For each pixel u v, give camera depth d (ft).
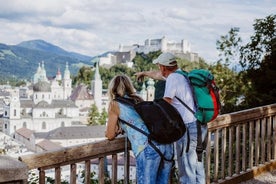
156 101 12.87
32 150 397.60
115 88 12.79
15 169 10.45
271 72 37.09
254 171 22.22
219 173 25.36
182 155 14.16
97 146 13.26
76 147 12.63
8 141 397.39
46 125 492.54
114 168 14.07
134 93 13.03
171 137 12.31
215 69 39.86
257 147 22.70
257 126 22.56
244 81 38.83
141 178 12.48
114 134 12.90
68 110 510.17
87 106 591.78
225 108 39.45
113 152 13.91
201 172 14.40
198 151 14.05
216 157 19.30
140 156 12.38
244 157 21.65
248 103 37.99
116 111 12.61
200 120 13.79
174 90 13.53
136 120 12.44
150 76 14.94
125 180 14.17
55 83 611.88
